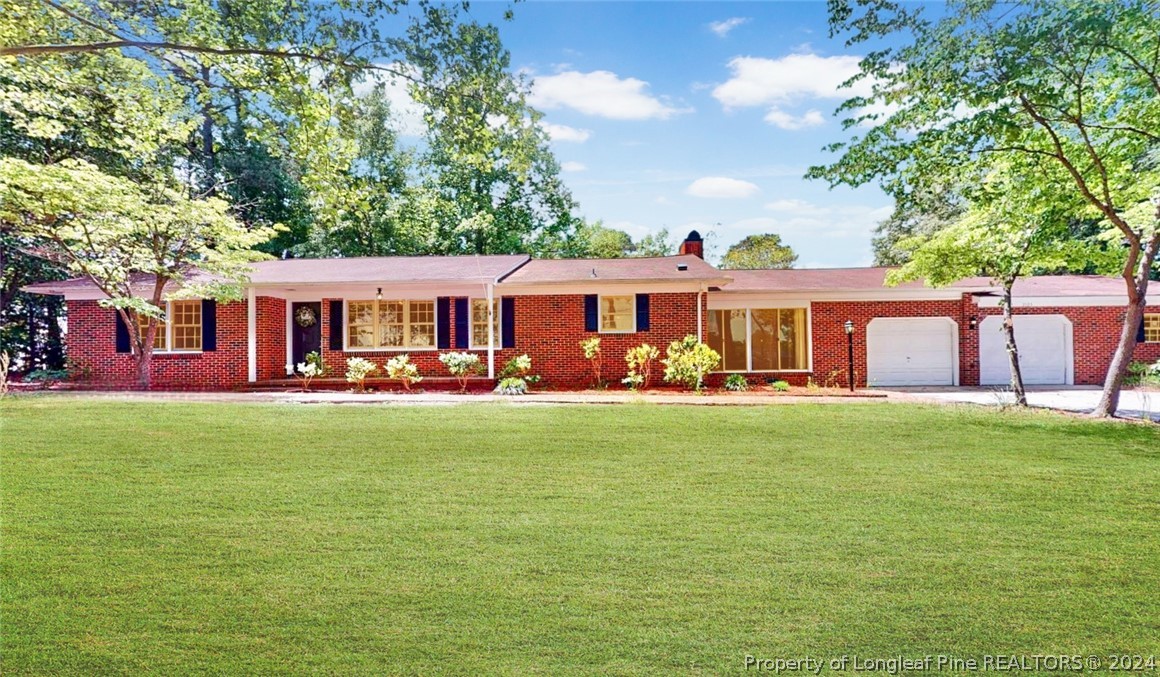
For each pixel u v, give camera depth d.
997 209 12.78
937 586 4.77
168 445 9.27
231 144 27.55
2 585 4.70
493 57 9.24
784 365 19.17
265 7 8.33
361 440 9.78
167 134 15.22
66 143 17.67
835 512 6.46
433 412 12.28
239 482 7.47
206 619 4.23
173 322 18.16
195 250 16.48
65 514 6.28
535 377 17.38
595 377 17.73
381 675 3.62
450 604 4.47
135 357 18.05
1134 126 11.20
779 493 7.11
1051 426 11.06
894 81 10.70
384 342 18.41
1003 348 19.31
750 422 11.34
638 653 3.87
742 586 4.77
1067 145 11.87
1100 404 12.51
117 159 18.09
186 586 4.72
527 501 6.82
